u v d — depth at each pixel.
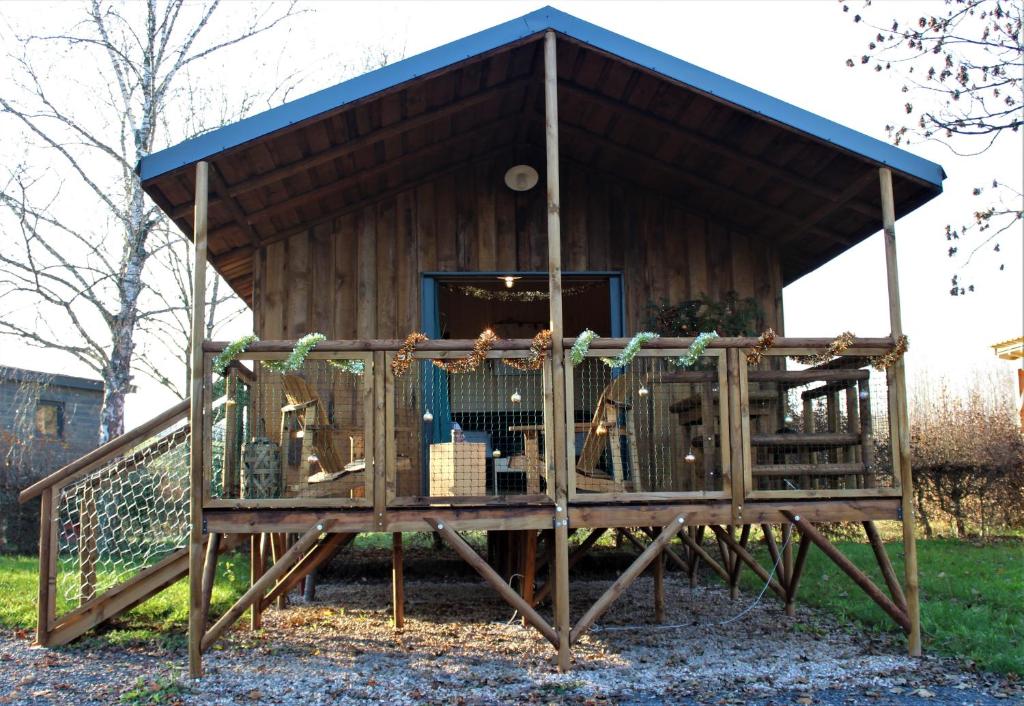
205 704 5.12
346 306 8.34
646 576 9.73
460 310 11.15
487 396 8.80
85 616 6.47
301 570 6.79
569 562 6.94
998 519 11.79
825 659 6.02
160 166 5.78
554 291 5.95
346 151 7.11
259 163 6.74
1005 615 6.97
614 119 7.61
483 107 7.54
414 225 8.51
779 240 8.59
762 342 6.07
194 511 5.68
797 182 7.32
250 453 6.17
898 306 6.21
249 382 6.93
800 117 6.19
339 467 6.57
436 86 6.74
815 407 8.38
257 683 5.53
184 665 5.92
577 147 8.34
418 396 7.83
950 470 11.78
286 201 7.73
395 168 8.04
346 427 7.27
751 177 7.71
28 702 5.14
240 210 7.46
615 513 5.95
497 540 9.47
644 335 5.97
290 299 8.30
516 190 8.59
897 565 9.37
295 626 7.14
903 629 6.36
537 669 5.81
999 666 5.69
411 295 8.41
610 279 8.59
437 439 7.77
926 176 6.27
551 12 6.03
